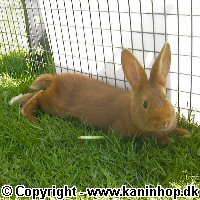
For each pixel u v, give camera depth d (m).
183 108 0.98
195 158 0.83
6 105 1.07
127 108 0.89
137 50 1.01
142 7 0.95
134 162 0.82
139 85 0.84
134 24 0.98
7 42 1.42
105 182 0.77
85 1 1.05
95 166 0.81
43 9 1.16
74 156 0.85
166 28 0.93
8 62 1.34
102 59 1.09
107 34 1.04
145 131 0.88
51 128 0.95
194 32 0.89
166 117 0.80
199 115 0.97
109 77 1.10
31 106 1.03
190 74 0.93
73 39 1.13
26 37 1.36
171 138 0.89
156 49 0.97
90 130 0.96
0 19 1.40
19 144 0.90
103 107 0.94
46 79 1.07
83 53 1.13
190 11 0.88
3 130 0.96
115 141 0.88
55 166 0.82
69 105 1.00
